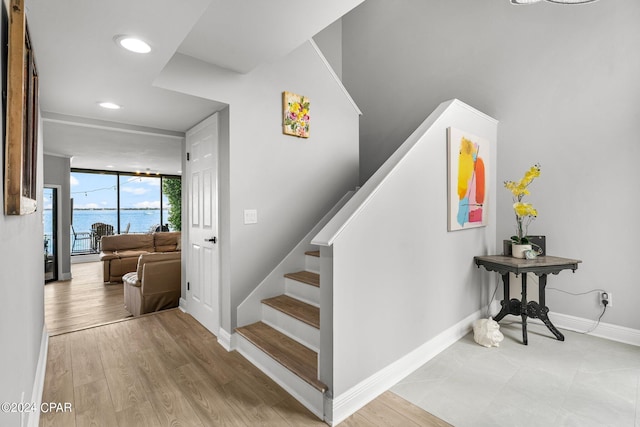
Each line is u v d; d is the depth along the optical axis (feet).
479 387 6.72
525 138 10.70
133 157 18.81
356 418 5.76
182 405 6.09
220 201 9.03
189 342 8.91
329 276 5.74
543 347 8.64
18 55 3.06
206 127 9.76
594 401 6.19
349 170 11.81
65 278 18.58
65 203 18.54
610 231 9.20
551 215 10.22
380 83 15.34
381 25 15.33
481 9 11.75
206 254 9.89
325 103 11.02
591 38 9.38
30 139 4.14
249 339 7.88
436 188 8.28
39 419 5.59
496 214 11.42
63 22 4.84
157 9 4.59
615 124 9.04
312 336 7.39
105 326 10.03
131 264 18.40
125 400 6.23
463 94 12.31
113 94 7.76
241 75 8.76
